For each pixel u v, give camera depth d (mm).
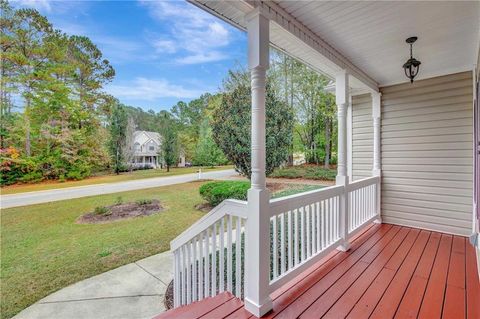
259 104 1859
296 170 12430
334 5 1978
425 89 3918
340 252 3039
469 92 3555
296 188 9219
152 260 3918
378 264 2680
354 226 3500
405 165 4125
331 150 14047
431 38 2604
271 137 8367
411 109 4051
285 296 2064
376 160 4293
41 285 3328
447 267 2590
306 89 13789
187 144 22641
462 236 3596
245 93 8359
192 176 15352
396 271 2508
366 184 3828
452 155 3701
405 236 3623
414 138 4031
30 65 14250
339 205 3076
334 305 1926
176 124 24109
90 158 15766
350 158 4852
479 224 2404
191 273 2395
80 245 4785
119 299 2785
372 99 4414
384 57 3117
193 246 2328
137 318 2439
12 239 5156
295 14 2102
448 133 3732
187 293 2369
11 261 4121
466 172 3594
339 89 3135
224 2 1796
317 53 2549
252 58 1854
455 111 3672
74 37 16750
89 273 3650
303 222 2443
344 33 2465
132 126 19078
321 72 3248
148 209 7469
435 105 3832
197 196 9320
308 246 2510
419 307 1891
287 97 14023
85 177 15445
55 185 12805
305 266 2400
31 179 13383
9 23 13977
